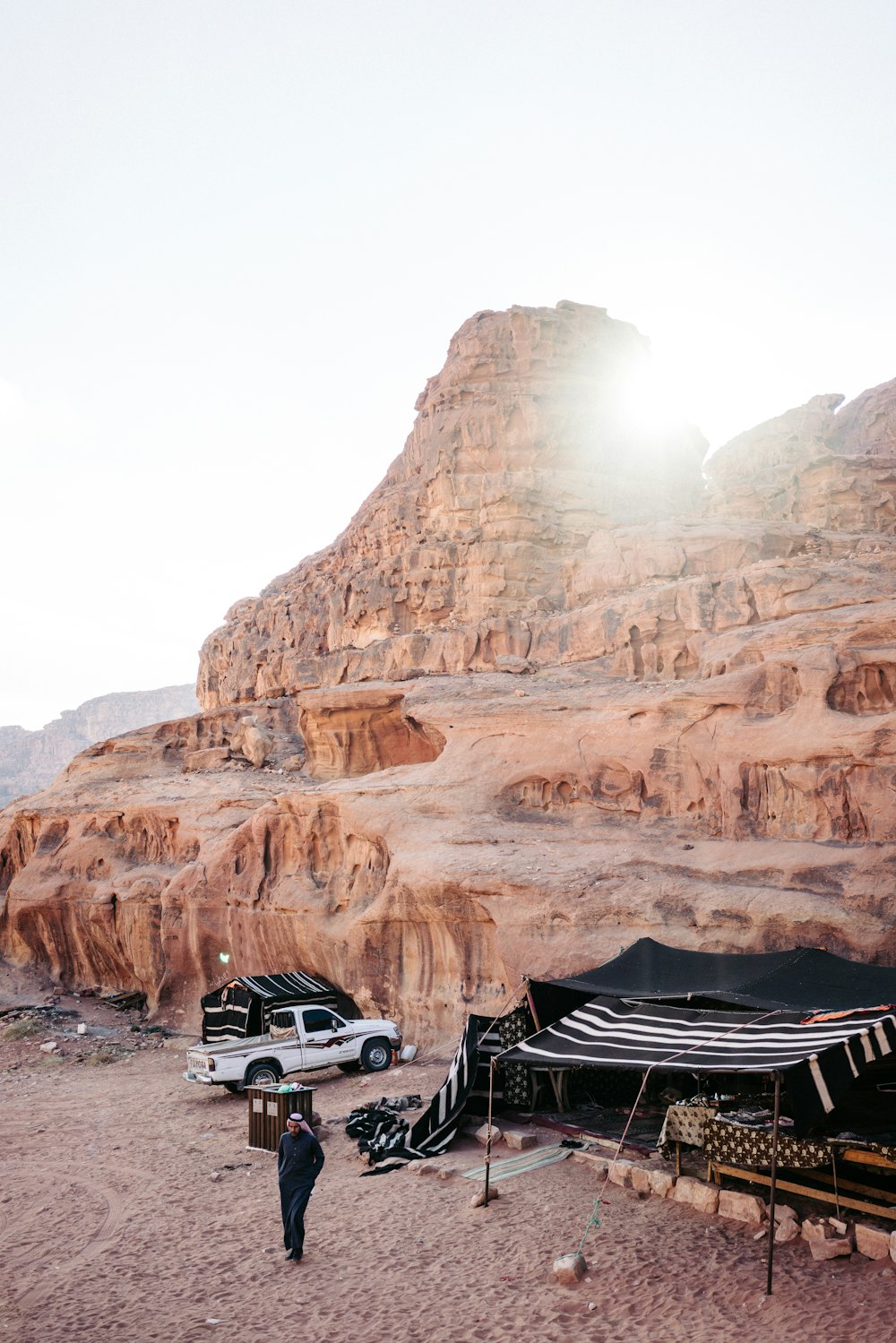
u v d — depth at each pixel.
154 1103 23.30
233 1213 15.03
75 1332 11.54
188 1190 16.38
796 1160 12.41
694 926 20.14
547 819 24.98
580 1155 15.48
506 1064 18.25
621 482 39.44
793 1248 11.67
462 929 23.56
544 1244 12.62
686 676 27.17
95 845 39.00
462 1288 11.74
